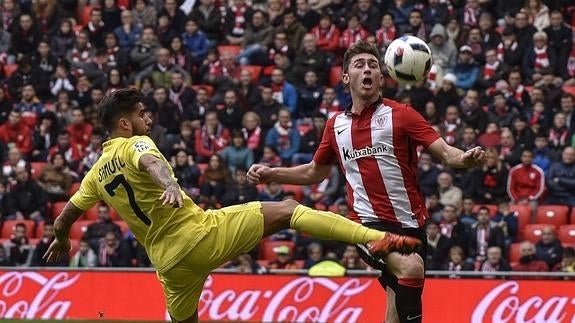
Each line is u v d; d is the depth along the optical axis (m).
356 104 15.49
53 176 32.91
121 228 31.50
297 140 32.91
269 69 36.94
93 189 14.78
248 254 29.55
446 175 29.91
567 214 30.00
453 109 31.91
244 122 33.62
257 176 16.20
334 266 25.06
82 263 29.28
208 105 35.06
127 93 14.50
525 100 33.16
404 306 14.77
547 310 23.69
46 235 30.31
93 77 37.03
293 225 14.16
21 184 32.62
